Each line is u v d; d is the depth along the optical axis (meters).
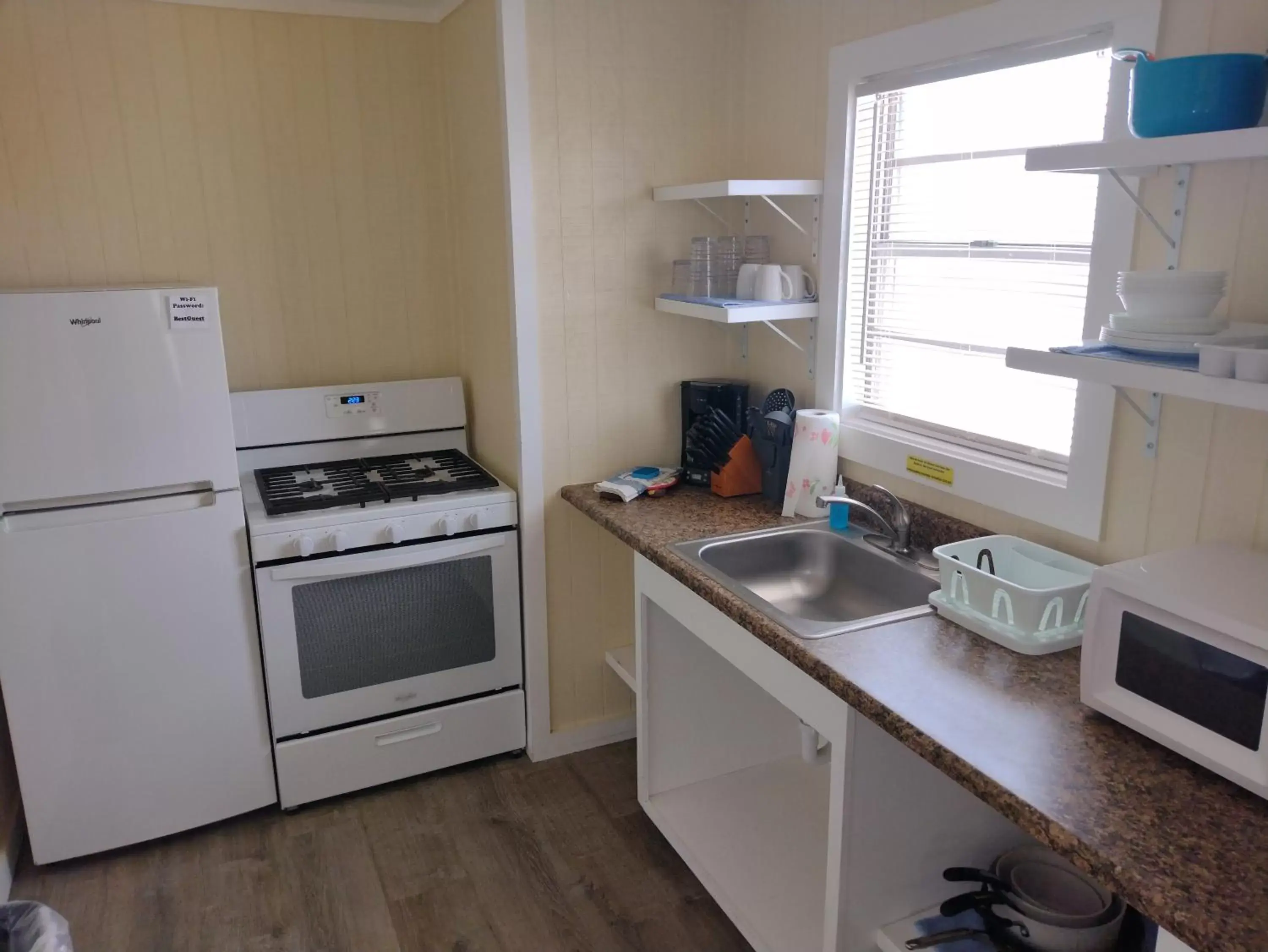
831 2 2.24
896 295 2.22
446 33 2.76
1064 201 1.78
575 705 2.84
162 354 2.15
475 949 2.08
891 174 2.19
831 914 1.65
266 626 2.38
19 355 2.02
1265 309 1.42
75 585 2.17
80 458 2.12
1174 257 1.53
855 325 2.35
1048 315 1.83
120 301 2.09
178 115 2.59
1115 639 1.30
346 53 2.74
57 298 2.03
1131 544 1.67
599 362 2.62
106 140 2.53
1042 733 1.32
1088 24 1.63
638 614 2.32
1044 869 1.77
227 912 2.19
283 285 2.81
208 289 2.17
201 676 2.35
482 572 2.62
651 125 2.54
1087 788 1.18
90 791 2.29
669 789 2.45
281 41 2.66
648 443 2.74
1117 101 1.59
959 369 2.07
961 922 1.68
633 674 2.65
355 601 2.47
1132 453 1.65
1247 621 1.13
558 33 2.37
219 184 2.67
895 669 1.52
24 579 2.12
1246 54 1.28
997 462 1.96
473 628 2.65
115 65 2.50
